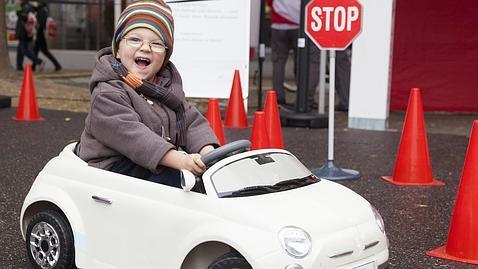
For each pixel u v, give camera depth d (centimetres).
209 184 390
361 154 864
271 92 835
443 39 1277
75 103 1287
